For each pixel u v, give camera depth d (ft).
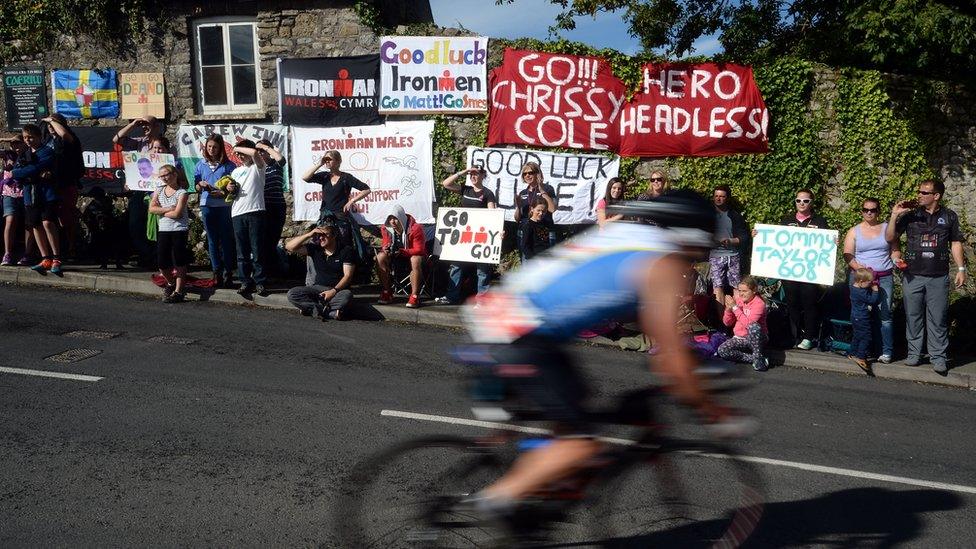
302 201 39.14
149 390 21.61
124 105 41.14
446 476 12.85
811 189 36.22
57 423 18.95
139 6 40.14
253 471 16.66
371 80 38.24
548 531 11.91
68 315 29.58
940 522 15.72
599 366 26.66
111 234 36.09
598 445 11.92
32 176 33.60
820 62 39.63
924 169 35.94
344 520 12.53
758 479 13.16
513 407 11.78
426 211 38.47
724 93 36.32
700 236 11.35
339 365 24.94
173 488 15.74
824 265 29.27
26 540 13.55
